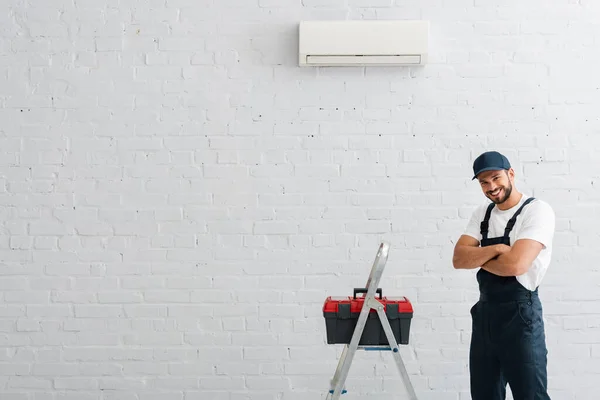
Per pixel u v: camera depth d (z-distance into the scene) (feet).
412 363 12.17
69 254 12.26
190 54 12.28
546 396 9.55
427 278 12.21
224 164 12.26
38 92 12.27
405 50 11.78
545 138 12.16
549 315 12.14
